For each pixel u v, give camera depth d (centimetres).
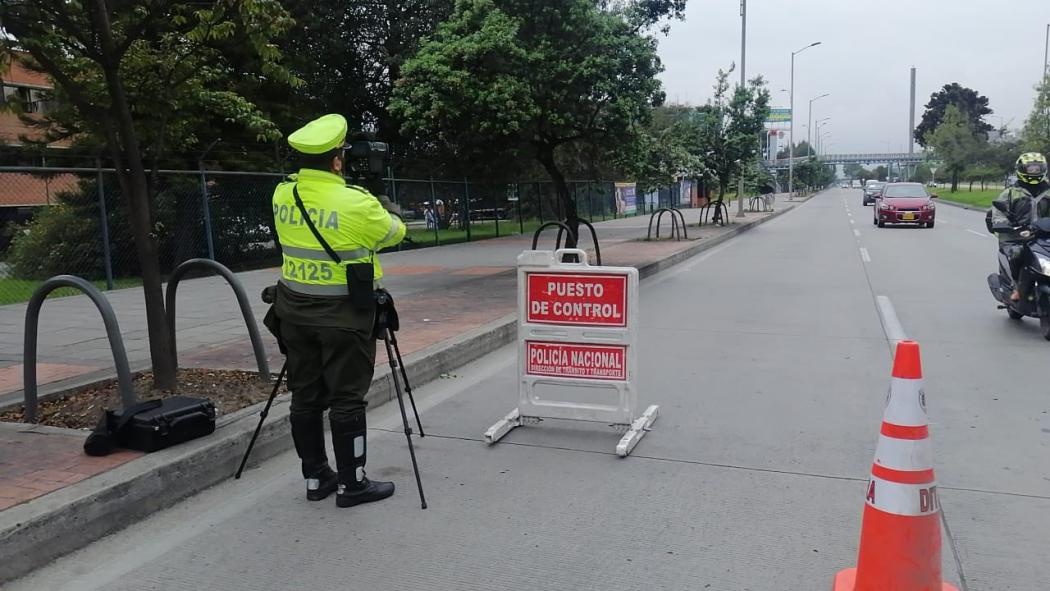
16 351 766
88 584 346
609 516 409
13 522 352
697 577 344
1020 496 423
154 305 573
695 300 1143
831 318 972
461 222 2375
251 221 1684
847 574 329
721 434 538
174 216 1517
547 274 547
